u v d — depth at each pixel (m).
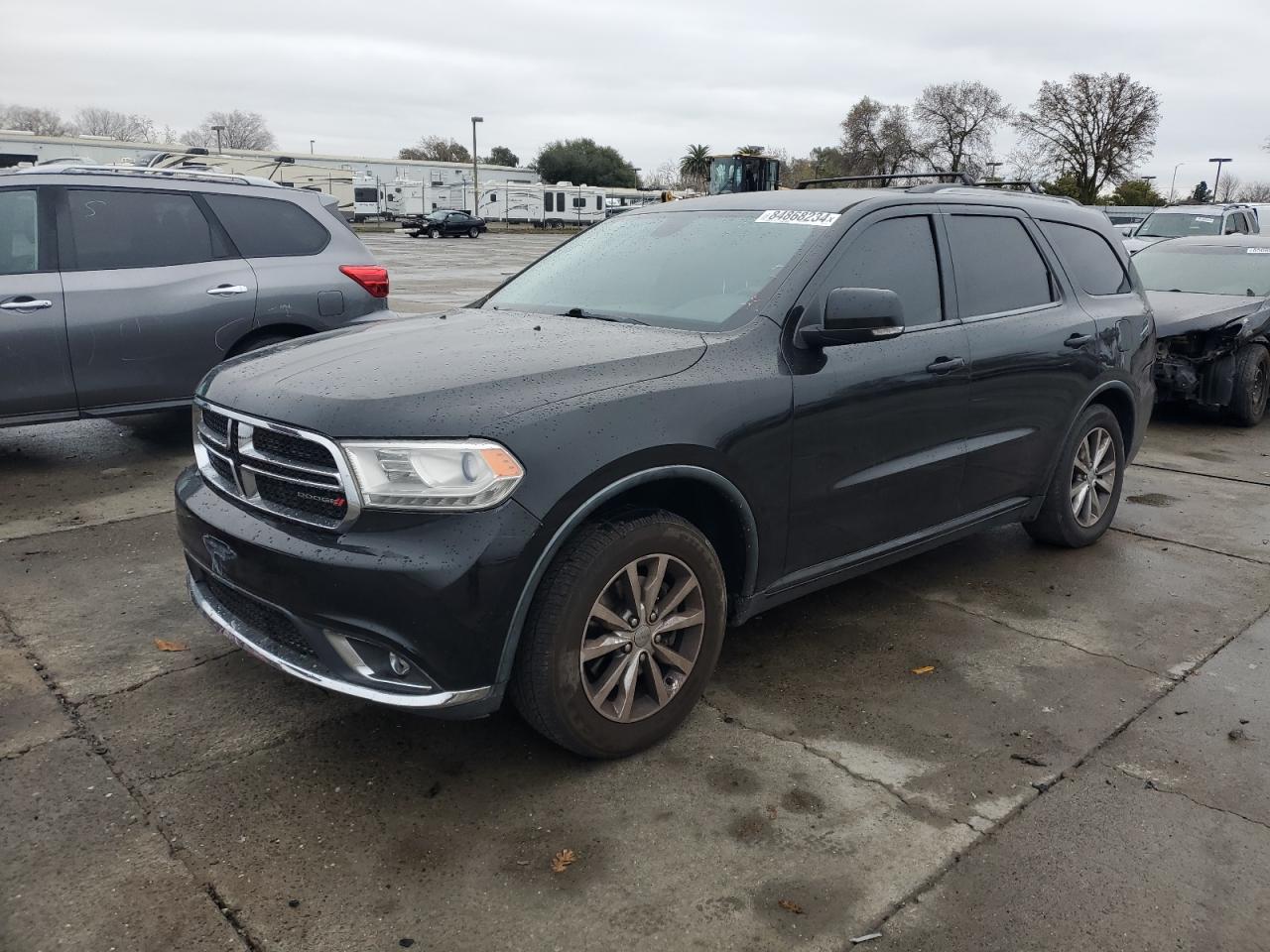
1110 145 60.91
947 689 3.65
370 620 2.66
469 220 51.47
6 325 5.77
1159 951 2.37
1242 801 2.96
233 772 3.03
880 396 3.67
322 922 2.42
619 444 2.87
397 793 2.93
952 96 71.62
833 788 3.00
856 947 2.37
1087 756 3.21
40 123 99.81
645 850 2.70
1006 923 2.45
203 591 3.36
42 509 5.53
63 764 3.05
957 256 4.19
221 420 3.16
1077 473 5.02
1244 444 8.05
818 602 4.46
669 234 4.17
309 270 6.84
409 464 2.66
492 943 2.36
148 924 2.39
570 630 2.83
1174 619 4.33
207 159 19.16
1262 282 9.20
